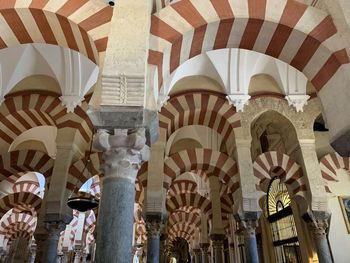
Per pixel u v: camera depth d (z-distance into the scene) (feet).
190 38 13.35
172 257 89.45
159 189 23.16
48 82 25.81
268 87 27.37
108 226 8.89
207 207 38.88
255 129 33.78
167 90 23.40
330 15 13.17
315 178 24.27
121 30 11.43
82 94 25.31
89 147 25.77
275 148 31.09
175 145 37.81
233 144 25.53
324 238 23.18
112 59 10.77
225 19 13.10
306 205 23.99
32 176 48.24
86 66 24.68
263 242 34.01
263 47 14.21
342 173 29.40
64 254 51.34
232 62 25.98
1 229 46.91
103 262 8.34
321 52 12.91
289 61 14.17
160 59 12.21
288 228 30.86
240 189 23.52
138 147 10.06
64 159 23.52
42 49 23.85
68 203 20.12
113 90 10.40
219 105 26.07
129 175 9.89
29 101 25.17
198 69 26.53
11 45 14.17
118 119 10.20
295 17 13.16
